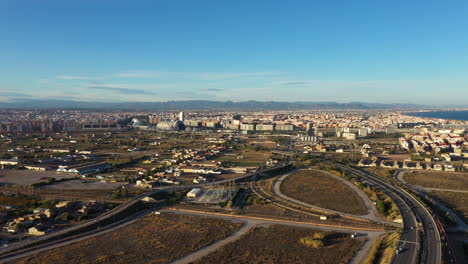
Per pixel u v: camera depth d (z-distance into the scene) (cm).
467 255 14988
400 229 17012
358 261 14250
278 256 14788
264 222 19350
